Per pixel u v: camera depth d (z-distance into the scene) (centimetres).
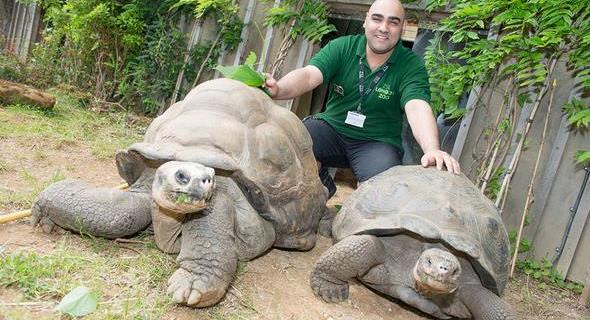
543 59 374
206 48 617
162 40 624
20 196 251
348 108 364
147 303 177
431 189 239
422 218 219
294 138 263
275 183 232
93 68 678
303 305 218
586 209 355
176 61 630
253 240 219
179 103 257
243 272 226
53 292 168
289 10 542
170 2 636
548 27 358
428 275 197
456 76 399
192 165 177
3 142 349
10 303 157
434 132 300
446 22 410
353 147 369
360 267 220
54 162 333
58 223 207
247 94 251
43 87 672
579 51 349
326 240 320
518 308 293
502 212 385
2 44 817
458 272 196
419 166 273
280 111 271
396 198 236
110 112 563
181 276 183
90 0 635
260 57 590
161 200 178
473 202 241
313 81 347
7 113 434
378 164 348
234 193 214
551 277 355
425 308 221
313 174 272
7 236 204
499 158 391
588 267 352
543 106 379
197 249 188
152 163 211
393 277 225
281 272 246
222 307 195
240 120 235
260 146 231
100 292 176
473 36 385
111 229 202
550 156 373
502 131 379
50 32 750
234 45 605
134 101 665
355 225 237
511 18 365
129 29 639
